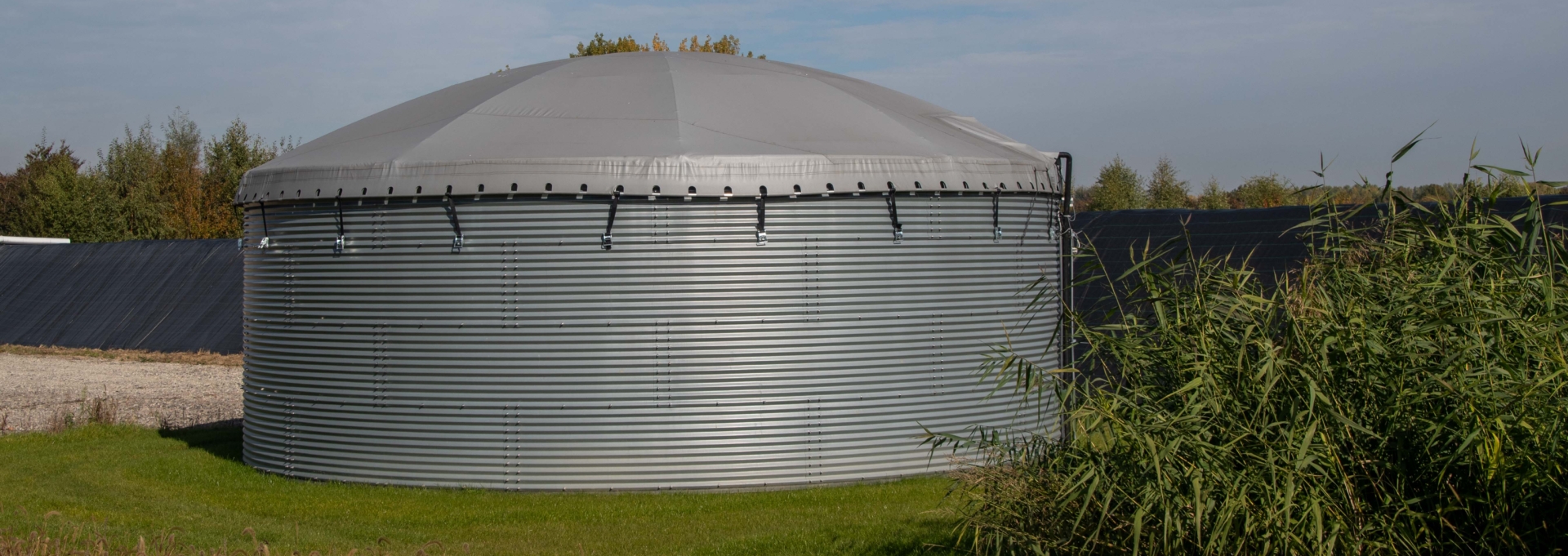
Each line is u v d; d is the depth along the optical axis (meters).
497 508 9.45
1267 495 5.05
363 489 10.20
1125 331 6.09
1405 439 5.26
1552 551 4.96
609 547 8.30
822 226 10.01
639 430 9.84
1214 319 5.75
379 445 10.27
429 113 11.52
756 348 9.90
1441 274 5.49
